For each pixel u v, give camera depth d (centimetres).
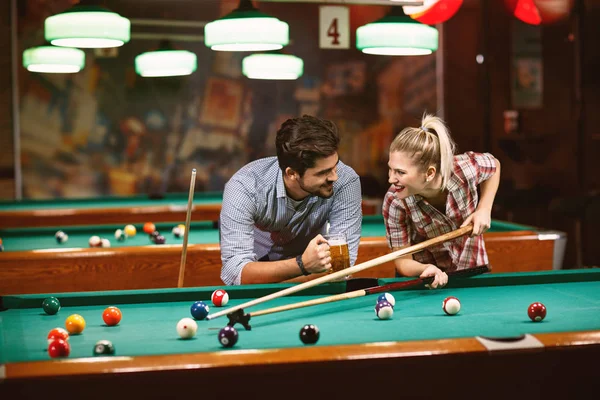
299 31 907
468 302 271
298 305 249
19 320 252
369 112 927
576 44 773
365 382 195
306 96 916
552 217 823
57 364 185
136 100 888
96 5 417
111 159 890
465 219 309
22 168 872
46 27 416
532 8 700
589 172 779
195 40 889
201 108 900
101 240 458
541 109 847
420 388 198
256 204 312
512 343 201
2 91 859
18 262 402
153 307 272
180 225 516
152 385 185
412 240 328
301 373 192
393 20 455
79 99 877
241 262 298
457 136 918
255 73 619
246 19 423
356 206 319
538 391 204
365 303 272
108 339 222
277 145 289
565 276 309
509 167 850
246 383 190
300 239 331
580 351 204
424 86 931
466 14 909
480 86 895
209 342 217
